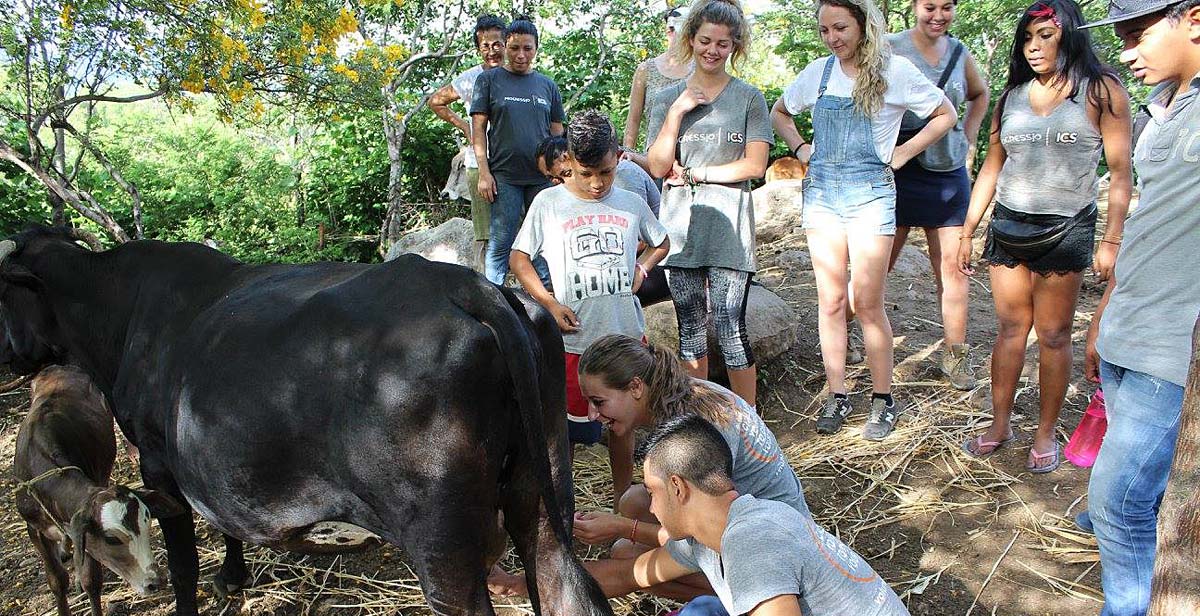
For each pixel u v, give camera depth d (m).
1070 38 3.61
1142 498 2.59
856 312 4.39
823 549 2.23
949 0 4.71
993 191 4.07
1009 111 3.86
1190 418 1.93
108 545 3.21
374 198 10.37
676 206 4.30
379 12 9.27
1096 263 3.68
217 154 11.10
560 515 2.55
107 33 5.69
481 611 2.47
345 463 2.44
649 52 11.16
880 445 4.40
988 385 4.93
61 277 3.58
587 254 3.56
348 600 3.57
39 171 5.91
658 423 2.78
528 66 5.46
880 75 4.03
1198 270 2.41
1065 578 3.41
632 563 2.90
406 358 2.36
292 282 2.86
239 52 5.72
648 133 4.69
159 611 3.61
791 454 4.40
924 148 4.23
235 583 3.61
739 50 4.28
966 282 4.88
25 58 5.75
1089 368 3.54
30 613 3.70
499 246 5.57
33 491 3.42
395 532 2.48
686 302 4.40
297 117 10.91
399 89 9.80
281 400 2.49
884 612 2.25
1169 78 2.46
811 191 4.36
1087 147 3.67
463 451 2.38
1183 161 2.40
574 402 3.65
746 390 4.44
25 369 4.03
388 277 2.55
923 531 3.77
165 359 3.01
